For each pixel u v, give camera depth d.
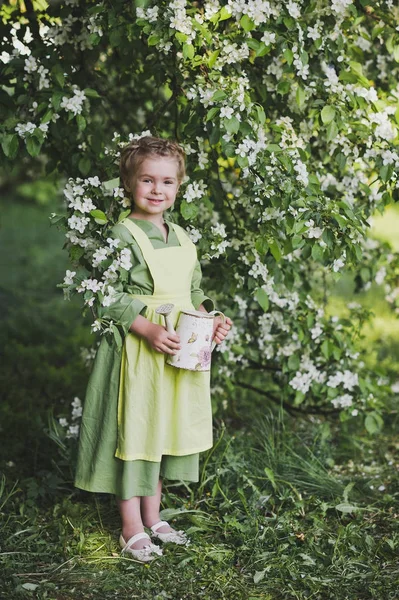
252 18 2.85
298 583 2.60
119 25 3.00
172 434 2.79
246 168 2.90
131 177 2.75
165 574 2.61
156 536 2.85
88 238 2.79
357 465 3.70
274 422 4.00
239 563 2.73
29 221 11.17
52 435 3.44
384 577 2.61
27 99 3.10
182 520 3.04
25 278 7.63
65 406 4.21
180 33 2.78
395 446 3.97
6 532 2.87
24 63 3.09
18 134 2.94
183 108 3.31
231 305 3.57
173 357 2.69
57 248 9.38
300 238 2.89
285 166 2.88
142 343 2.71
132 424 2.70
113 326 2.67
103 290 2.67
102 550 2.80
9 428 3.88
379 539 2.94
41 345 5.34
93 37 3.00
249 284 3.32
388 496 3.24
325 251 3.00
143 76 3.44
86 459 2.79
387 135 3.15
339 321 3.77
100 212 2.71
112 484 2.77
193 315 2.67
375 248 3.95
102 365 2.77
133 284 2.74
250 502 3.10
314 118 3.33
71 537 2.84
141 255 2.72
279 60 3.19
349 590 2.56
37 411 4.11
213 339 2.89
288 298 3.60
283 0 2.95
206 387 2.84
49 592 2.51
